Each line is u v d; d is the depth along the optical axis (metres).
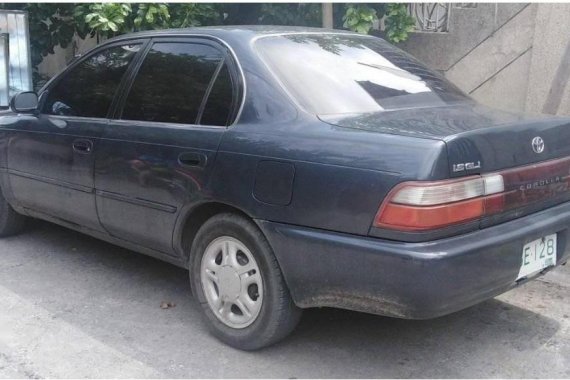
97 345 3.75
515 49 6.71
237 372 3.46
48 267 4.97
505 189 3.12
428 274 2.84
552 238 3.43
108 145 4.20
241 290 3.56
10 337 3.84
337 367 3.51
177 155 3.75
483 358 3.59
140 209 4.04
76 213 4.59
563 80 5.29
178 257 3.97
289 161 3.22
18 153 5.00
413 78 3.99
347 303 3.15
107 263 5.06
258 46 3.74
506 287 3.22
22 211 5.27
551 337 3.82
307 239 3.15
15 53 7.45
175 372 3.46
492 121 3.33
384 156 2.96
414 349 3.70
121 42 4.51
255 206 3.35
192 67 3.95
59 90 4.84
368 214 2.96
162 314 4.16
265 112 3.48
